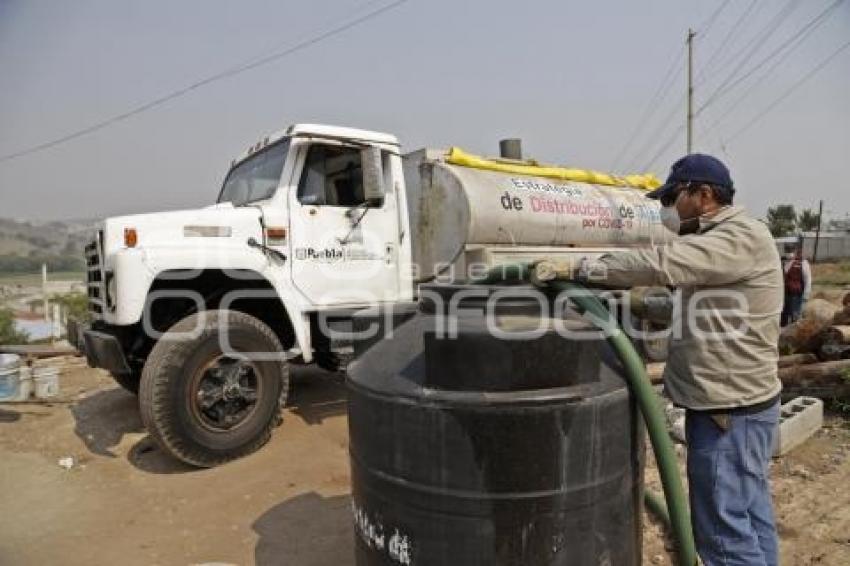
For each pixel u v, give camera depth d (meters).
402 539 1.87
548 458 1.74
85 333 4.83
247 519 3.60
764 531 2.31
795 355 5.88
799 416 4.59
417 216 5.84
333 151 5.16
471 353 1.75
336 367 5.67
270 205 4.83
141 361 5.26
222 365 4.38
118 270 4.16
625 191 7.39
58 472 4.45
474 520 1.75
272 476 4.17
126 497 3.97
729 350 2.17
